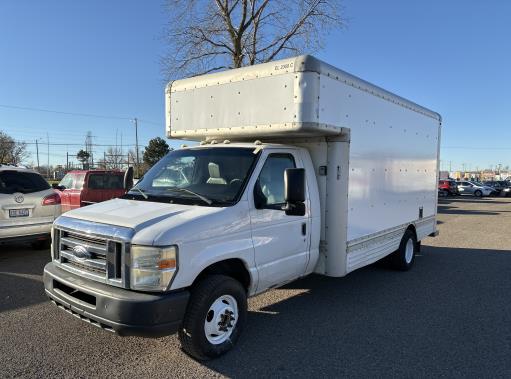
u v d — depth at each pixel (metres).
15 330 4.80
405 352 4.46
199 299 3.94
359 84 5.79
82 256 4.01
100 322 3.69
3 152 60.50
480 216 19.58
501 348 4.59
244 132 5.19
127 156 71.31
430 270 8.19
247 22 17.78
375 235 6.50
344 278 7.43
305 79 4.73
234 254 4.20
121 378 3.79
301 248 5.16
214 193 4.52
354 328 5.10
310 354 4.36
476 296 6.48
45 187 8.64
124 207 4.37
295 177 4.31
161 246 3.61
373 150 6.29
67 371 3.89
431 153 8.90
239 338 4.62
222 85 5.38
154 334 3.58
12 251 9.20
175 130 5.90
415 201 8.15
